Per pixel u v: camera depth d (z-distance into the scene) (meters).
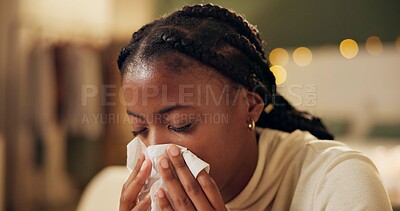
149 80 0.76
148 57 0.77
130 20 3.09
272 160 0.90
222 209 0.76
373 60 2.88
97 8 2.97
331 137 1.06
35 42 2.81
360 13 2.95
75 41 2.87
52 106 2.77
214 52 0.79
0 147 2.66
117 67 0.91
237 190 0.89
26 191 2.84
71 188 2.93
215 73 0.79
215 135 0.79
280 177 0.90
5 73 2.81
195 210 0.77
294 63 2.99
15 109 2.80
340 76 2.92
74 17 2.88
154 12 3.15
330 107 2.93
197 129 0.78
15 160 2.82
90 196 1.48
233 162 0.83
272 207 0.89
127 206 0.81
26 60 2.80
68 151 2.88
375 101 2.88
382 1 2.92
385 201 0.76
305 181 0.85
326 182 0.81
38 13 2.83
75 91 2.79
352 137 2.90
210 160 0.79
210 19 0.85
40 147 2.83
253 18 3.07
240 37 0.85
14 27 2.83
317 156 0.87
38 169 2.85
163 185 0.79
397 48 2.87
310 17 3.02
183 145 0.78
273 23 3.06
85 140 2.87
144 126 0.81
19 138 2.81
